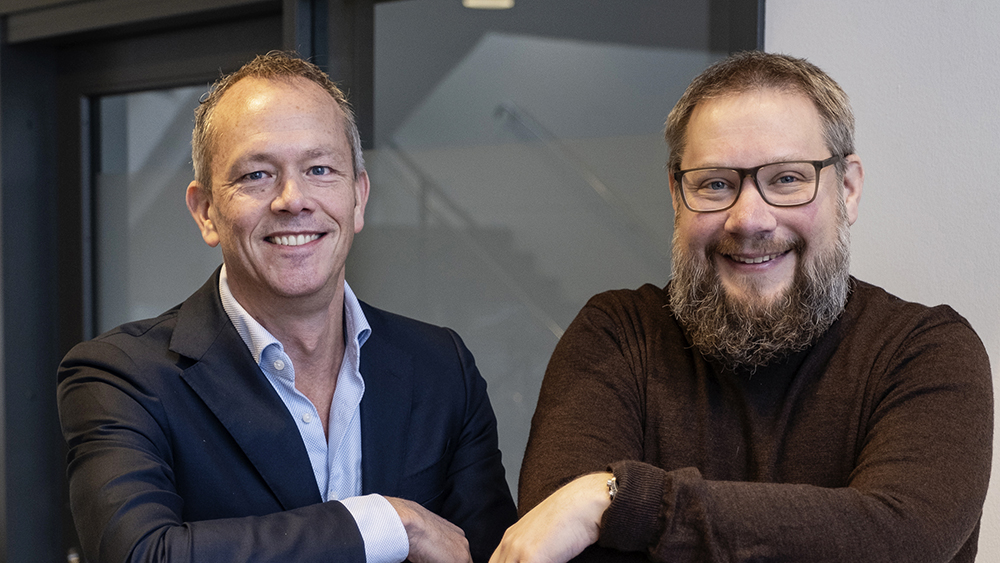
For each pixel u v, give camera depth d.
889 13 1.84
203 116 1.47
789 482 1.24
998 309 1.73
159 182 3.09
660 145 2.30
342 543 1.23
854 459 1.22
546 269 2.46
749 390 1.31
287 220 1.38
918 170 1.82
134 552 1.15
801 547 1.03
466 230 2.56
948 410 1.14
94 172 3.27
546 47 2.51
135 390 1.36
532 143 2.50
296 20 2.54
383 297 2.67
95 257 3.29
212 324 1.46
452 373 1.65
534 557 1.12
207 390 1.40
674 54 2.24
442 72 2.63
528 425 2.47
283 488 1.40
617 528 1.09
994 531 1.74
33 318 3.28
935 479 1.08
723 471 1.29
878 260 1.88
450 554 1.34
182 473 1.36
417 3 2.62
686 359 1.38
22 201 3.23
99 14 2.95
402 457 1.54
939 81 1.79
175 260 3.07
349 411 1.51
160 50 3.01
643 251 2.32
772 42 2.01
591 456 1.26
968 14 1.75
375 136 2.63
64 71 3.27
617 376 1.37
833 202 1.30
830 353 1.31
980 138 1.74
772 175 1.27
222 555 1.16
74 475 1.29
